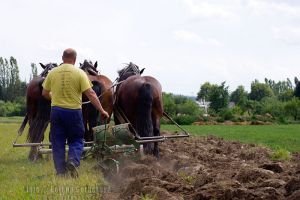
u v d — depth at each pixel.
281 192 7.44
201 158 13.70
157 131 13.45
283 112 63.09
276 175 8.85
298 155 15.39
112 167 10.04
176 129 38.22
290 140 24.05
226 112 59.06
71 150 10.06
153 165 10.89
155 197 7.44
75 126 10.15
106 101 13.77
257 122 52.16
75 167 9.80
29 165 12.52
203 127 43.09
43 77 13.77
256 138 25.83
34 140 13.38
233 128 40.09
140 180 8.38
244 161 12.76
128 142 11.05
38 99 13.43
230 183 8.00
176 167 11.41
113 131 10.96
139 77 13.48
